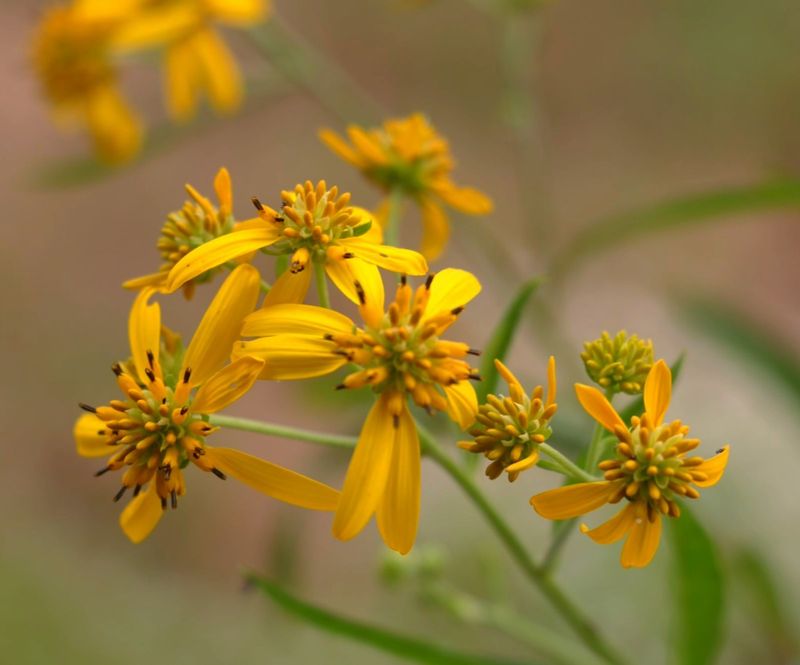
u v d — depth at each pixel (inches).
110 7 21.9
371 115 22.1
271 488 14.7
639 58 47.4
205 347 14.8
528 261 25.3
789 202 18.2
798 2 46.1
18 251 44.3
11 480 37.8
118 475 38.0
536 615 25.8
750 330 20.2
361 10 49.6
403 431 14.7
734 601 19.7
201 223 15.6
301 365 14.7
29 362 41.4
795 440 25.6
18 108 49.1
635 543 14.5
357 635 16.2
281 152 45.8
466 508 28.3
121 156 23.1
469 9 48.0
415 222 41.1
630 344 15.3
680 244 39.3
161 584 33.1
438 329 14.8
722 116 45.8
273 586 16.1
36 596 30.7
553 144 46.4
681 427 14.6
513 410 14.6
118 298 43.4
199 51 21.4
